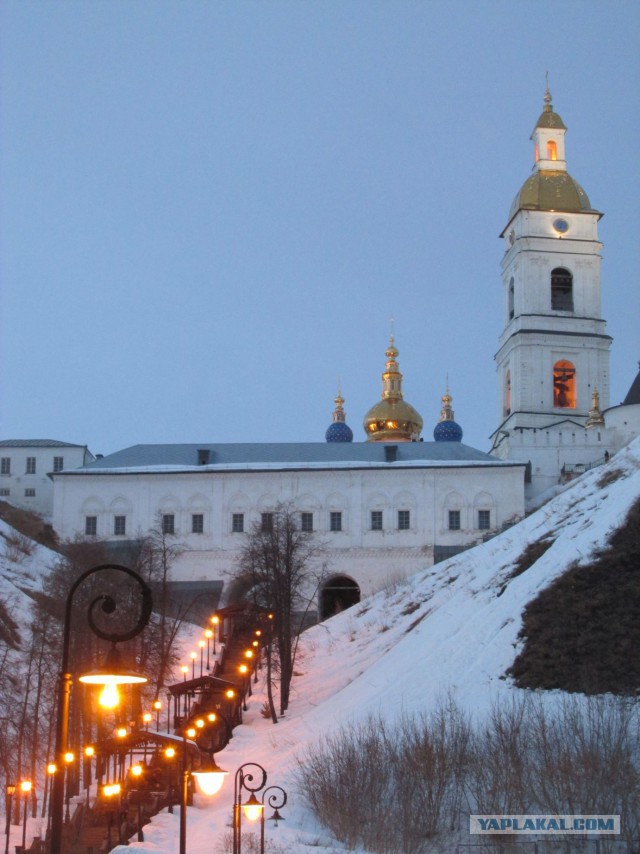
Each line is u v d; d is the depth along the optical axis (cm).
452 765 5009
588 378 15500
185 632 11825
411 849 4709
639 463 8781
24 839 5297
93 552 11212
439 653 6681
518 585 7081
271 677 9625
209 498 13412
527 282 15712
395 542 13325
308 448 14050
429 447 14038
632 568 6638
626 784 4616
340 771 5094
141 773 5731
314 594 11888
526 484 14412
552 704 5566
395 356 17762
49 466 15175
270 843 4731
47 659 7531
